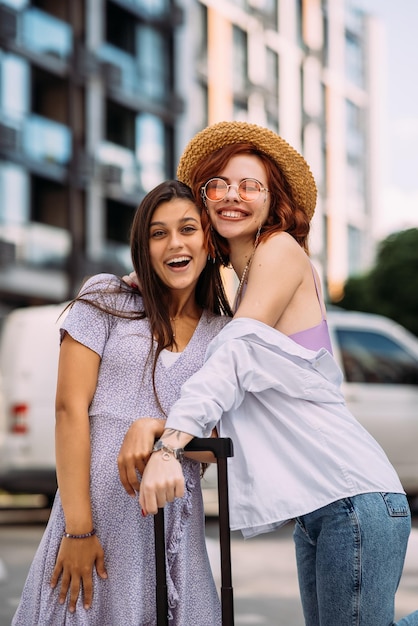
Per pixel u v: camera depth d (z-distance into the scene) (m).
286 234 2.63
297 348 2.46
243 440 2.47
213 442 2.25
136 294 2.64
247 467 2.45
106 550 2.51
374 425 8.70
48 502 9.95
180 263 2.61
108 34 28.92
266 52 37.00
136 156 29.50
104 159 28.28
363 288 30.14
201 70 32.75
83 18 27.70
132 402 2.54
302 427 2.47
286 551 7.11
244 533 2.48
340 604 2.44
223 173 2.66
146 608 2.53
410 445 8.82
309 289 2.63
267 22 36.94
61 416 2.52
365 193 45.00
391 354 8.95
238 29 35.12
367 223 44.81
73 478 2.48
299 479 2.45
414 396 8.88
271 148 2.68
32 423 8.27
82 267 26.91
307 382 2.46
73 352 2.54
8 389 8.36
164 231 2.60
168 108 30.64
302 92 39.81
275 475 2.45
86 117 27.64
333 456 2.45
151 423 2.34
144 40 30.05
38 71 26.48
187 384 2.33
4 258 25.00
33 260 25.88
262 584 5.89
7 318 8.77
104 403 2.54
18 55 25.70
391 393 8.80
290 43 38.75
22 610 2.59
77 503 2.47
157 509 2.23
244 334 2.41
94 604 2.50
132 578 2.50
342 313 8.98
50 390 8.33
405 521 2.50
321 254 40.62
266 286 2.54
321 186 40.97
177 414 2.27
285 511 2.43
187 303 2.72
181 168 2.81
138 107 29.59
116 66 28.58
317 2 41.03
